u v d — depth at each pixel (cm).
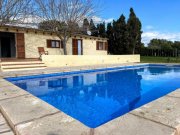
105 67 1272
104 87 776
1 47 1639
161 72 1285
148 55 3009
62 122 243
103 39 2114
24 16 1238
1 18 1125
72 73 1064
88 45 1917
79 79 957
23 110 296
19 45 1380
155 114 262
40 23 1492
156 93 660
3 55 1642
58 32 1515
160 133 202
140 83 872
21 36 1385
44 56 1210
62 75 1010
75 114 418
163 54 2842
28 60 1196
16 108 307
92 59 1558
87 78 991
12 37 1598
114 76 1080
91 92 680
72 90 712
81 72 1114
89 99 571
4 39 1633
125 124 229
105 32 2962
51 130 218
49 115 271
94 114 418
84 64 1485
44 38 1531
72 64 1384
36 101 354
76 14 1545
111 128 219
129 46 2719
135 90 716
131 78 1025
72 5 1523
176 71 1338
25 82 841
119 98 585
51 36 1580
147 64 1681
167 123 229
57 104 511
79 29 1666
